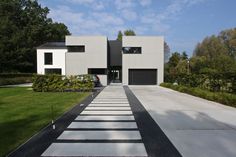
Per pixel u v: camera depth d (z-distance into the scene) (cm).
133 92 2150
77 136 686
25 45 5203
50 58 4141
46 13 6238
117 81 4038
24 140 640
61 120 901
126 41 3312
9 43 4481
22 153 547
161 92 2155
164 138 665
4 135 686
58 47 4141
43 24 5988
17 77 4069
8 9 5594
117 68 3953
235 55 7369
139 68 3312
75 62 3341
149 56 3312
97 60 3328
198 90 1786
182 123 852
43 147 588
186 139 655
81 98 1634
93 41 3325
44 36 5959
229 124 836
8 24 4741
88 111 1103
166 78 3353
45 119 912
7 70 4538
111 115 1005
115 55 3725
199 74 2084
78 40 3334
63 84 2197
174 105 1305
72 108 1190
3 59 4253
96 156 532
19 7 5816
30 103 1368
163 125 820
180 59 6266
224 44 7575
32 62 5431
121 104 1343
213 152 555
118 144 614
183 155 536
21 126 795
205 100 1541
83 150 569
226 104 1317
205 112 1080
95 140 649
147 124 835
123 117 962
